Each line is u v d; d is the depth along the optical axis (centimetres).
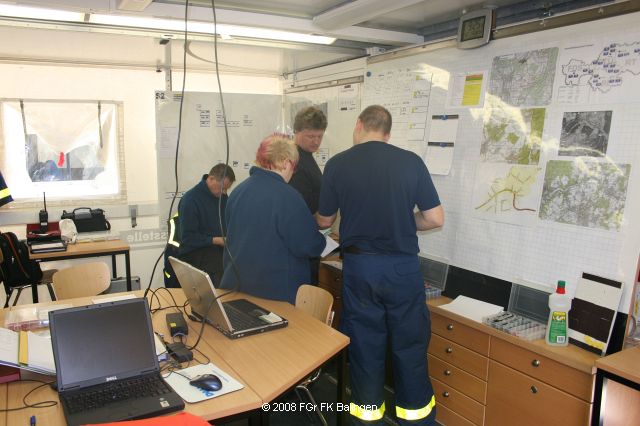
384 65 318
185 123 434
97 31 271
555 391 201
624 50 195
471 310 247
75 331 146
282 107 472
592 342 199
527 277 233
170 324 189
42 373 152
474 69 256
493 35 245
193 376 154
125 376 148
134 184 476
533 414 211
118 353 150
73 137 448
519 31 232
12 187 432
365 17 253
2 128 422
